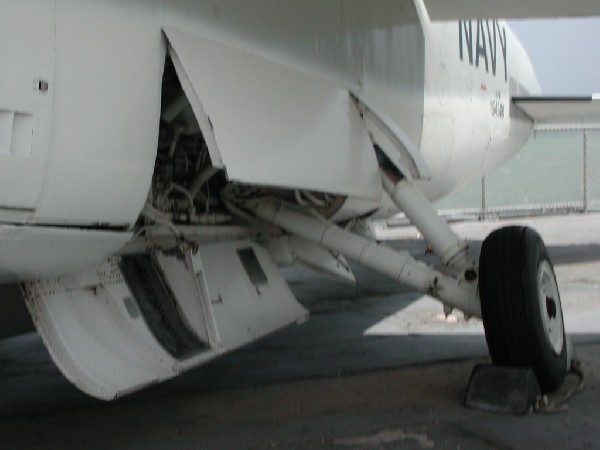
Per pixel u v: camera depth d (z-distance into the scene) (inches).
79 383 90.1
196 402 130.6
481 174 268.7
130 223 94.5
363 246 144.3
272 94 109.3
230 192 147.4
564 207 559.2
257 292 145.4
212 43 100.5
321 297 249.1
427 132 187.6
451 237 138.6
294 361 160.4
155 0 91.3
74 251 87.8
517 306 121.6
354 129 132.0
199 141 124.1
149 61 90.4
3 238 77.1
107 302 103.7
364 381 142.6
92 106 83.0
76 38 80.6
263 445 108.1
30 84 76.0
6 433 114.7
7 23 73.7
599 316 202.2
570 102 275.7
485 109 240.5
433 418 118.8
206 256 135.8
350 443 108.3
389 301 239.0
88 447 108.0
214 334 118.2
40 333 91.6
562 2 172.9
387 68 159.2
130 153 89.0
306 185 110.0
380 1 156.5
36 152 77.5
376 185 135.7
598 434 109.9
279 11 117.4
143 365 99.8
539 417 118.1
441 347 171.6
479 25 234.2
